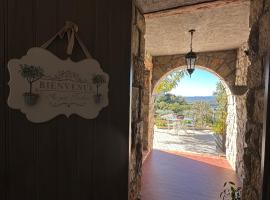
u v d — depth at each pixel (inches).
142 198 91.4
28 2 25.5
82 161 30.1
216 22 91.4
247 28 99.0
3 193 24.5
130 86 34.9
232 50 149.6
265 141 29.6
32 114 25.7
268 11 32.5
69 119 28.7
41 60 26.2
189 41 125.6
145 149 172.1
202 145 208.7
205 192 98.0
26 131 25.5
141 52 60.7
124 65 34.0
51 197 27.5
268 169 29.4
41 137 26.6
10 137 24.6
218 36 113.8
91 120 30.7
